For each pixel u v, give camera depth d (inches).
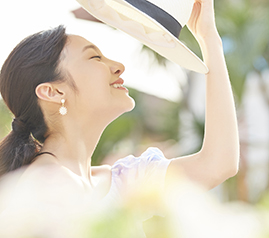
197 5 83.0
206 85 79.1
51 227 15.6
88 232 12.3
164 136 366.0
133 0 64.2
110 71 72.4
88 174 73.4
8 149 69.0
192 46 319.3
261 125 371.6
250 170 348.2
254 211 12.7
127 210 13.4
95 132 71.6
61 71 68.6
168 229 12.8
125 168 81.6
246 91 362.0
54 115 68.9
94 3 66.2
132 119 361.4
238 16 339.6
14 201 22.7
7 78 69.5
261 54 350.3
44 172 56.2
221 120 76.5
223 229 12.5
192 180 76.7
